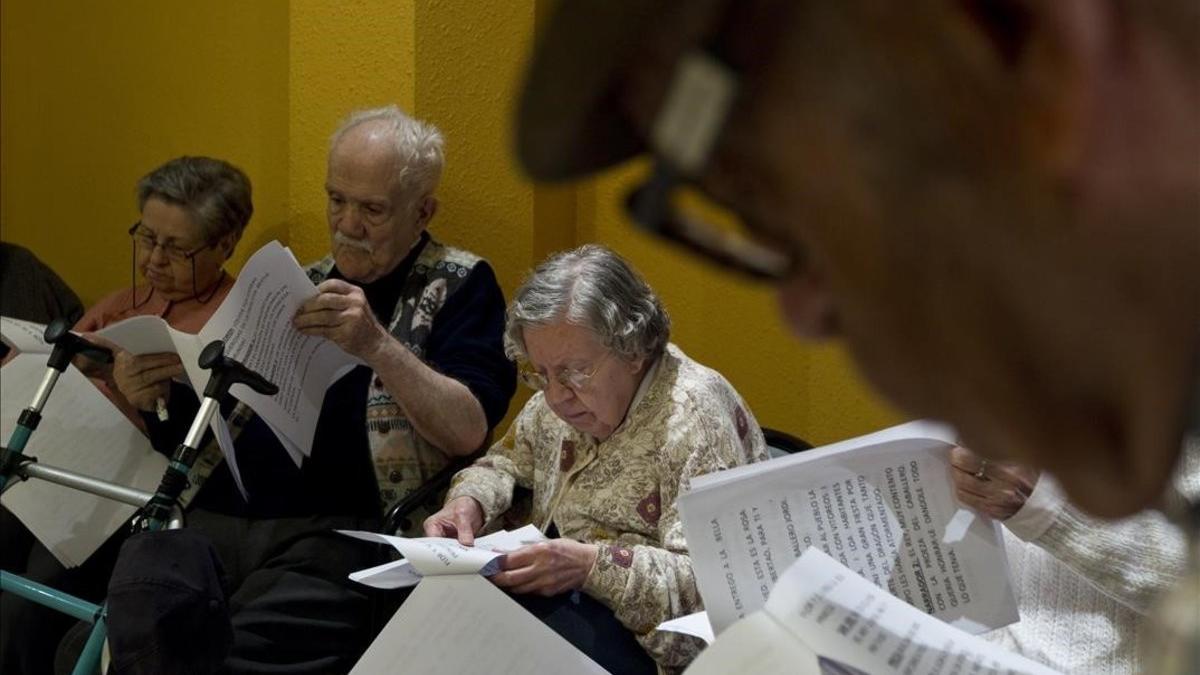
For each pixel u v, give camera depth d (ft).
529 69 1.68
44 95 11.62
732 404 6.98
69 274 11.69
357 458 8.21
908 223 1.58
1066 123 1.48
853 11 1.54
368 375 8.27
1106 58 1.47
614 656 6.37
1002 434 1.66
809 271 1.78
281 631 7.45
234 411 8.28
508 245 9.35
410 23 8.74
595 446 6.95
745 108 1.64
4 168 11.93
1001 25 1.50
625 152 1.79
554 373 6.68
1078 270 1.55
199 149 10.48
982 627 5.07
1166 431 1.61
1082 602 5.58
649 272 9.56
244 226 9.16
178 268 8.90
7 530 9.23
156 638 6.23
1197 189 1.50
